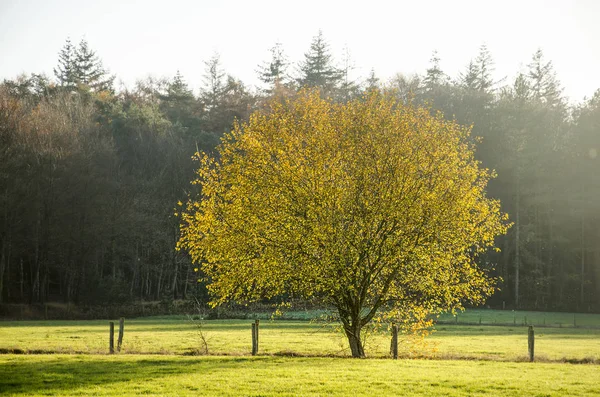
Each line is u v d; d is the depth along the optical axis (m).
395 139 28.62
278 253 26.78
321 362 24.47
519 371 22.56
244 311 62.72
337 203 27.06
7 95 77.19
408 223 26.86
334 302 28.75
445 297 27.56
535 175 87.00
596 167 84.25
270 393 17.48
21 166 71.06
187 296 76.12
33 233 74.12
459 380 19.94
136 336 40.66
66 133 74.69
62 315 64.69
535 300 88.56
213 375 20.45
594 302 85.94
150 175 85.88
